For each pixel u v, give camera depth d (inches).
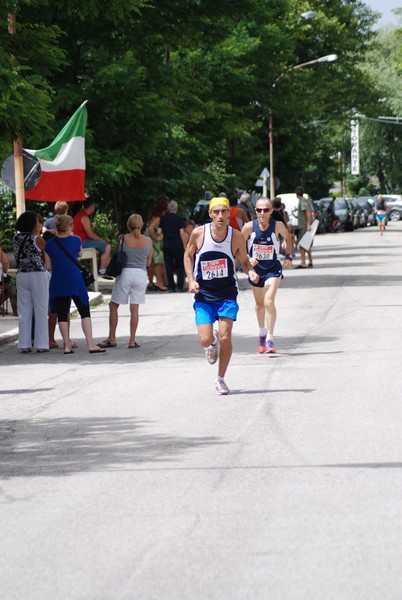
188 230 1705.2
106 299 1567.4
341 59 4050.2
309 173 5191.9
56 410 690.2
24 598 342.0
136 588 345.4
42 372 873.5
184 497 457.7
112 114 1712.6
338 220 4195.4
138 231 1000.2
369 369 805.2
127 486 481.1
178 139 2089.1
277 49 3316.9
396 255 2460.6
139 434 597.0
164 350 979.3
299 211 2122.3
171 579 352.5
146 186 1991.9
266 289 911.0
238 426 607.2
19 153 1338.6
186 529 409.4
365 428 589.3
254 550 379.9
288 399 689.0
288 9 3265.3
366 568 356.5
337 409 648.4
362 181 7401.6
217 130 2682.1
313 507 433.7
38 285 1007.0
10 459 550.9
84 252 1606.8
